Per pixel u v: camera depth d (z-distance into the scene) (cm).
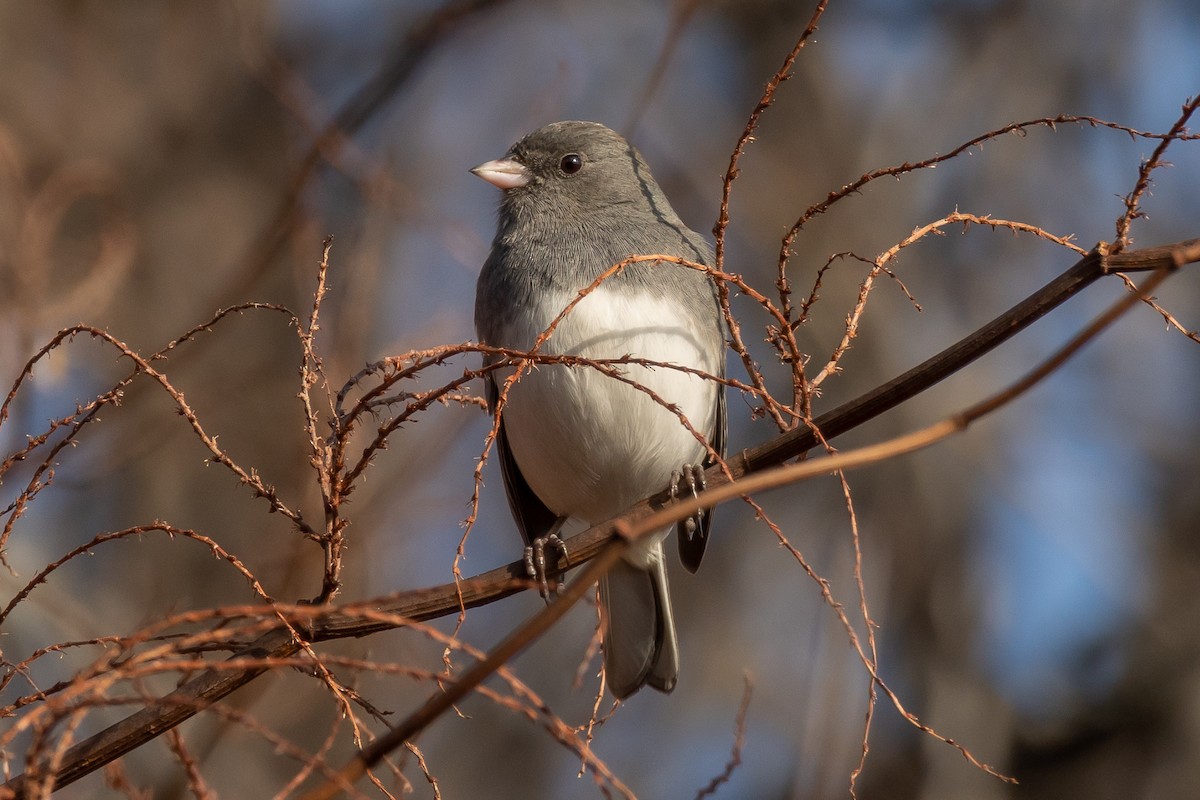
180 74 1374
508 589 516
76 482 905
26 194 920
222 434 1155
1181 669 1140
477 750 1198
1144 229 1247
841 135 1289
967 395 1191
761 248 1229
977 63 1287
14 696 812
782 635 1232
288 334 1188
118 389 450
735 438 1209
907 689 1122
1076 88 1281
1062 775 1110
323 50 1399
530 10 1347
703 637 1235
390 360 461
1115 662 1166
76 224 1184
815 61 1312
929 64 1295
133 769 778
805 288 1203
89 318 838
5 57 1319
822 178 1258
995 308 1212
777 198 1251
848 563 1116
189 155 1336
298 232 917
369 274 913
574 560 616
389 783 1049
